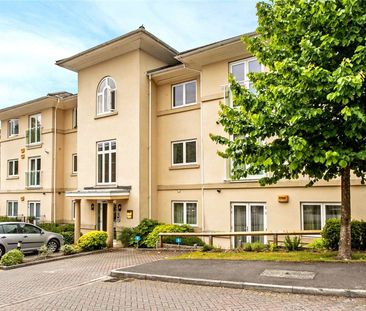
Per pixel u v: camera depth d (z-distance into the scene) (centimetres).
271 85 800
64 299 703
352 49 761
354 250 961
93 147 1820
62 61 1852
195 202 1598
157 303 635
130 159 1661
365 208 1108
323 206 1203
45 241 1546
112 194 1565
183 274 810
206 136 1490
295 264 830
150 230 1546
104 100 1805
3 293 809
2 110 2478
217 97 1462
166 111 1716
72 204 2197
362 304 570
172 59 1855
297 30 813
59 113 2270
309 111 701
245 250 1116
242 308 580
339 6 753
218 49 1420
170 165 1686
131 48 1684
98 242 1491
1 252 1402
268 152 807
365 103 722
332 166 799
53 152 2225
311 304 580
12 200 2473
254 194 1347
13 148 2514
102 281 841
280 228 1279
